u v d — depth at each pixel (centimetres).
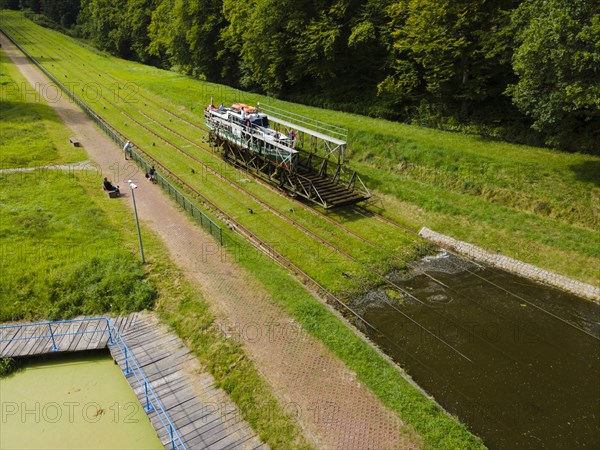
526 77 2866
